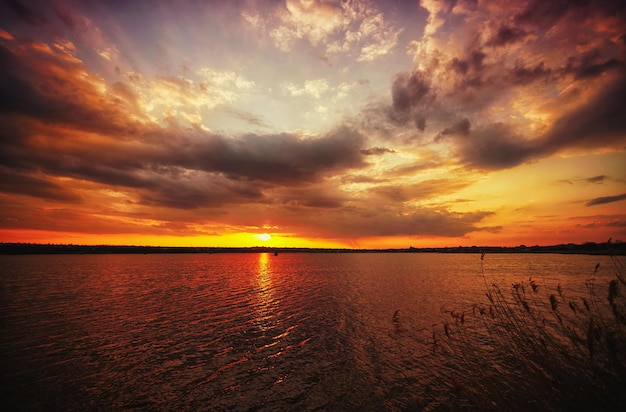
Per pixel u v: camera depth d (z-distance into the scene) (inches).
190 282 2250.2
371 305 1285.7
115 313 1159.6
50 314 1132.5
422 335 822.5
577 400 225.9
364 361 660.1
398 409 465.7
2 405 497.7
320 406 486.0
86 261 5605.3
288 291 1758.1
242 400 508.7
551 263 4047.7
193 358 697.6
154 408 488.7
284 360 679.7
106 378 593.6
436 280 2215.8
